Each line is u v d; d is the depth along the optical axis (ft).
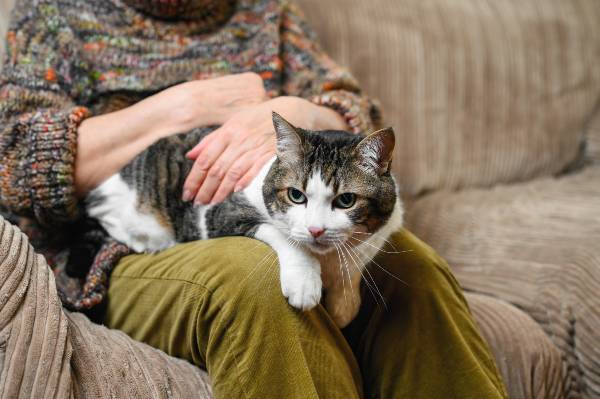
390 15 5.67
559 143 6.33
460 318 3.26
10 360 2.29
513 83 6.12
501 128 6.08
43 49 3.60
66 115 3.39
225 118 3.72
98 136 3.47
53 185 3.27
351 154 3.05
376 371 3.28
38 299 2.55
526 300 4.19
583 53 6.47
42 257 2.85
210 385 2.86
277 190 3.09
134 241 3.63
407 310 3.21
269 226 3.17
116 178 3.55
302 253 2.97
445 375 3.13
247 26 4.32
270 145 3.45
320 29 5.38
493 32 6.09
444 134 5.82
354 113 4.05
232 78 3.81
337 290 3.17
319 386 2.78
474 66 5.96
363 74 5.50
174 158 3.58
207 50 4.10
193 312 2.84
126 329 3.25
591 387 3.88
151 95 3.88
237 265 2.84
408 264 3.31
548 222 4.91
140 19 3.92
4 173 3.28
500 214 5.23
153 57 3.92
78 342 2.69
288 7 4.65
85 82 3.75
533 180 6.24
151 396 2.64
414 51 5.70
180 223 3.58
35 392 2.28
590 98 6.49
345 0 5.52
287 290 2.77
